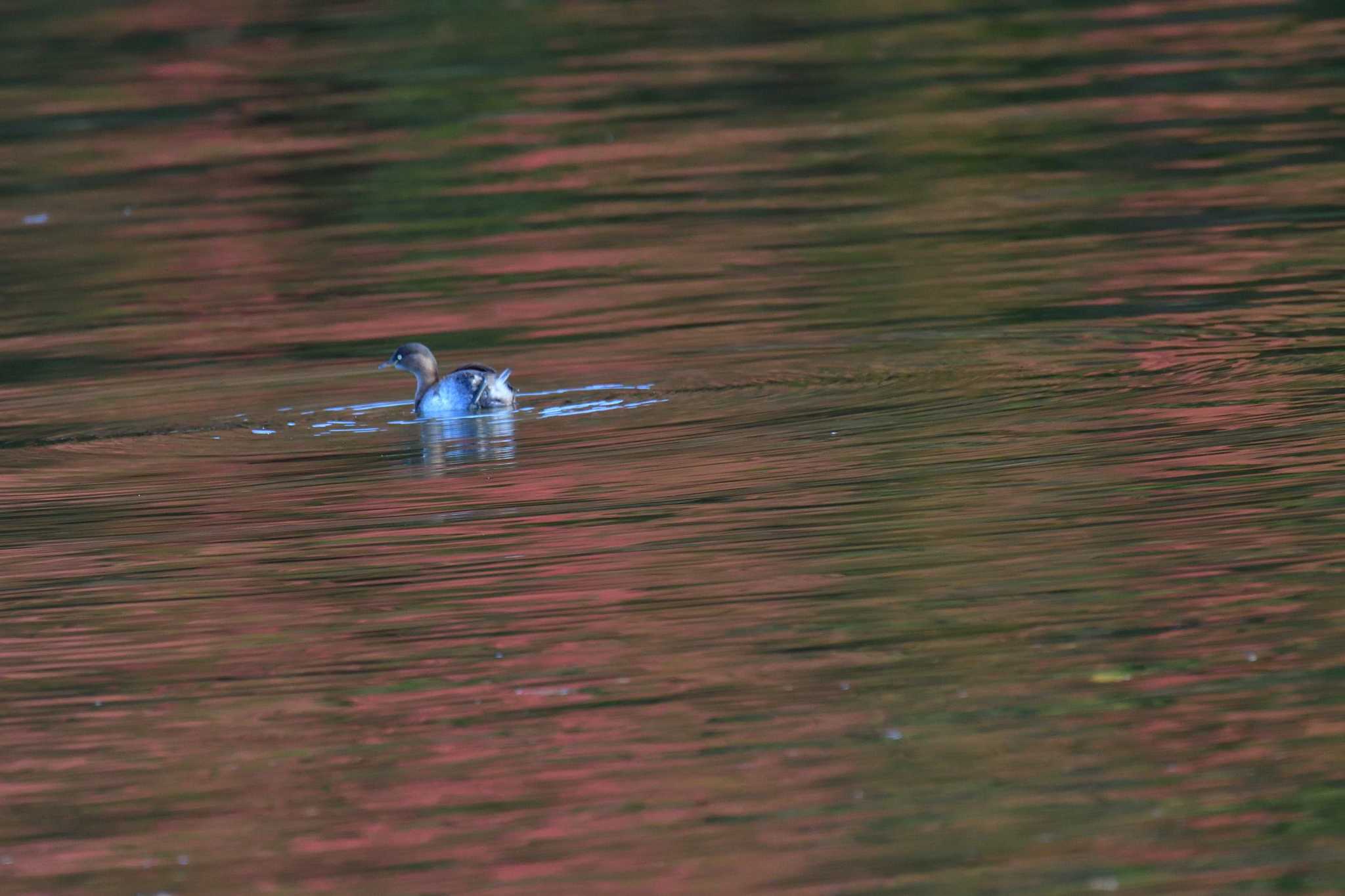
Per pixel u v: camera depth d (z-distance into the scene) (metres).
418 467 22.25
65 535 20.45
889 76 44.91
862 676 15.66
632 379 25.59
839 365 25.58
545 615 17.36
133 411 25.64
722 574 18.05
